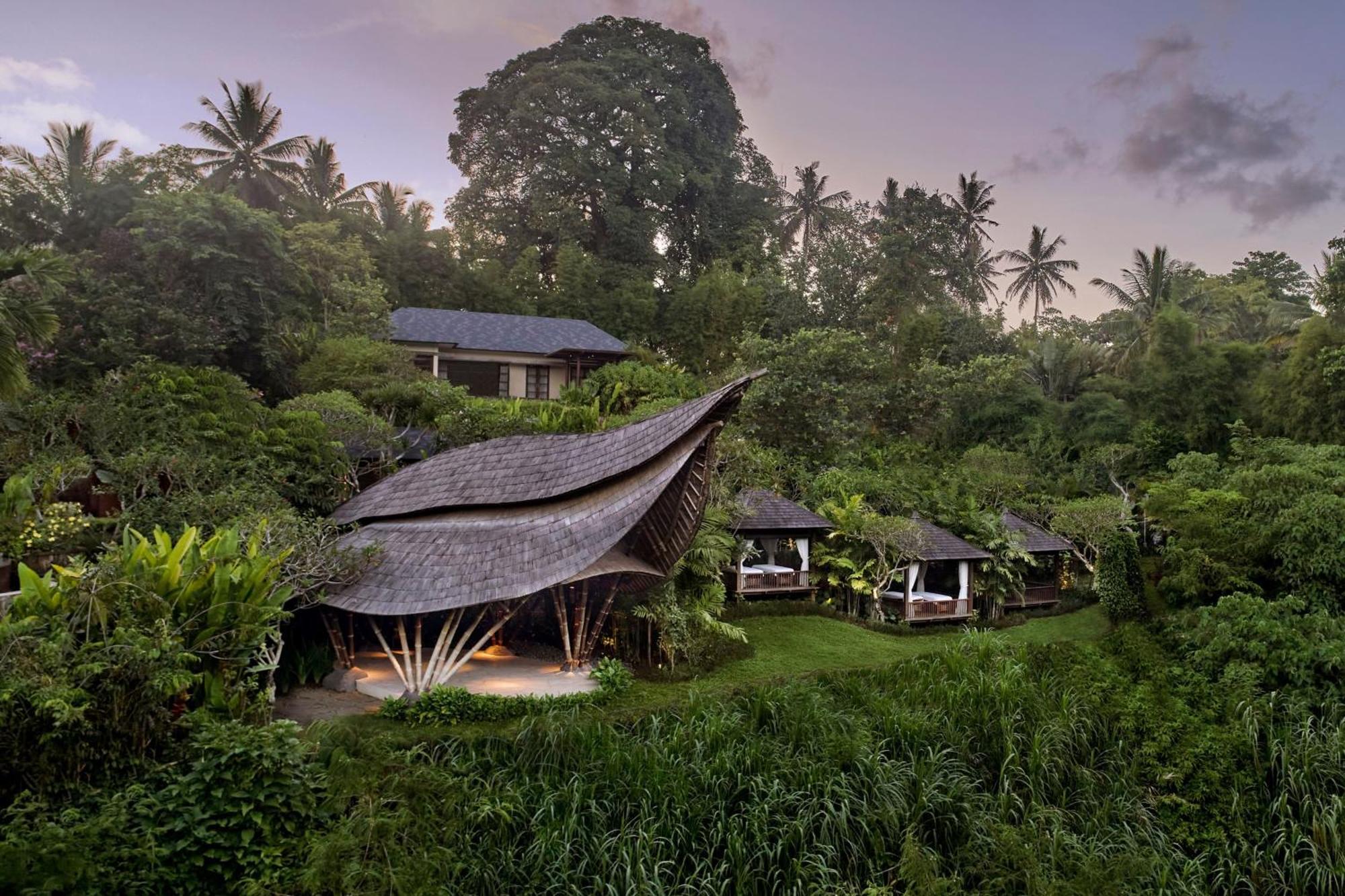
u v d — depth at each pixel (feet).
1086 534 89.45
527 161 184.85
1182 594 73.97
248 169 139.44
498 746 39.65
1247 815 44.42
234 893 27.25
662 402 81.56
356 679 48.44
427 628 57.26
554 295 155.84
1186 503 80.18
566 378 125.39
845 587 75.15
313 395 76.69
